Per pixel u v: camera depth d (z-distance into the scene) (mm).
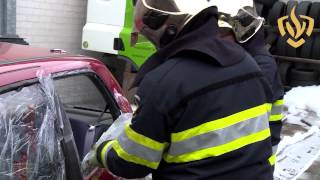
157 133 1408
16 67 1548
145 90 1424
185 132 1409
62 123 1693
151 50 5352
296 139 5477
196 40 1470
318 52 8055
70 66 1854
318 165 4629
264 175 1538
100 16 5887
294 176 4277
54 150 1625
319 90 8016
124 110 2299
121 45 5656
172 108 1392
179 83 1402
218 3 1691
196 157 1420
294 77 8414
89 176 1842
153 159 1441
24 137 1513
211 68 1462
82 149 2191
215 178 1433
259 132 1541
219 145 1433
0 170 1415
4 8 5176
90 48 5980
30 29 5891
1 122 1433
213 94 1432
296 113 6938
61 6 6230
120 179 2129
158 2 1470
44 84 1628
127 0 5562
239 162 1464
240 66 1539
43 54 1832
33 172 1538
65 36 6410
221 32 1684
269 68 2211
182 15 1460
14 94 1491
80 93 6422
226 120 1440
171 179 1466
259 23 2207
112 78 2252
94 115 2637
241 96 1495
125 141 1467
